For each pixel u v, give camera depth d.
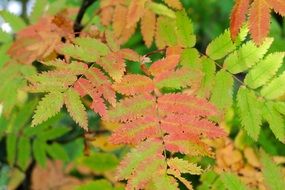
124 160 0.80
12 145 1.19
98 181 1.07
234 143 1.07
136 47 1.27
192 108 0.83
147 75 0.88
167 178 0.79
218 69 0.93
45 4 1.15
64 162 1.35
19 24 1.15
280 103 0.89
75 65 0.86
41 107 0.81
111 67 0.86
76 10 1.15
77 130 1.37
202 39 1.60
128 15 0.94
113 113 0.83
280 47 1.18
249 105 0.90
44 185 1.32
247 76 0.90
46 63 0.86
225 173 0.94
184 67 0.90
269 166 0.96
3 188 1.41
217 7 1.62
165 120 0.82
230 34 0.86
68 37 1.00
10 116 1.19
